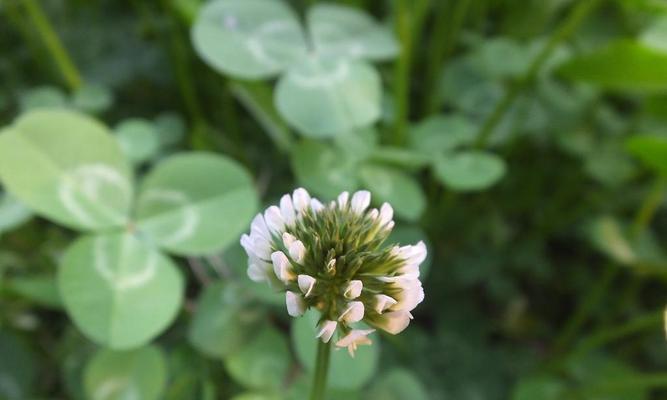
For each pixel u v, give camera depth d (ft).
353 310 0.41
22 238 0.67
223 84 0.76
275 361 0.56
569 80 0.70
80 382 0.57
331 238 0.43
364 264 0.43
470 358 0.67
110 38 0.79
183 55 0.75
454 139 0.68
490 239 0.73
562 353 0.70
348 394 0.55
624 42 0.63
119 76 0.77
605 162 0.73
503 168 0.64
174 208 0.56
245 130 0.77
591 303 0.69
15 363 0.58
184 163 0.57
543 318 0.73
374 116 0.60
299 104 0.59
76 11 0.80
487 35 0.81
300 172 0.61
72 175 0.55
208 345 0.56
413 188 0.62
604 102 0.79
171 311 0.52
